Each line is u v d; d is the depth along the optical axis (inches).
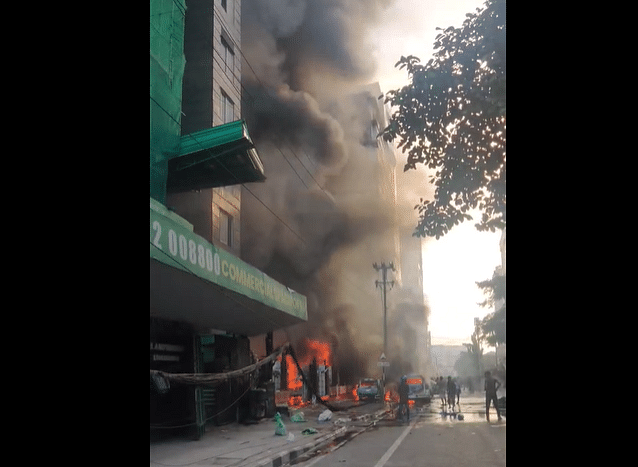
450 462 382.3
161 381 452.1
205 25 928.9
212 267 491.8
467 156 364.2
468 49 358.6
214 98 912.3
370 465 379.2
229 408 671.1
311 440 526.9
